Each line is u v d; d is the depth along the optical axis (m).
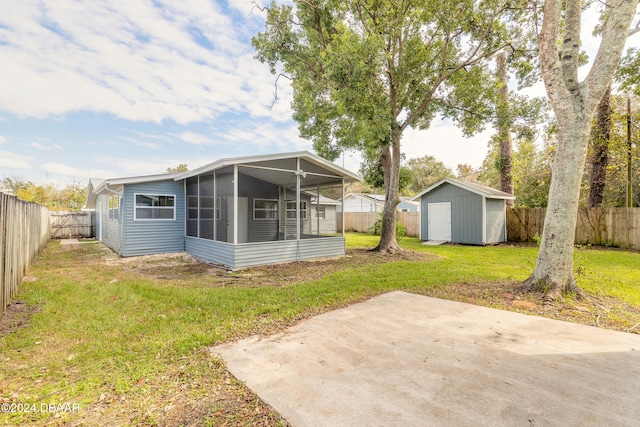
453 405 2.14
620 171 13.52
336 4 8.34
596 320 3.81
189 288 5.57
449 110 10.02
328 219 20.11
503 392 2.29
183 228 11.01
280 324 3.84
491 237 12.52
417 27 8.32
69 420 2.07
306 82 9.93
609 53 4.36
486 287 5.46
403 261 8.52
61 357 2.99
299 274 6.94
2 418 2.09
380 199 23.58
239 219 11.70
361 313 4.22
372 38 6.84
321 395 2.29
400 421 1.98
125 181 9.48
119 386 2.45
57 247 12.23
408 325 3.74
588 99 4.50
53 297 4.93
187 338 3.35
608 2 6.05
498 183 23.64
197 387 2.44
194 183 10.47
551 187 4.84
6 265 4.32
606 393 2.27
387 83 9.05
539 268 4.91
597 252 9.64
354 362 2.80
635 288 5.16
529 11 7.70
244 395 2.31
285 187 13.06
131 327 3.70
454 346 3.12
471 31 8.03
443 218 13.72
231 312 4.25
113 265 8.20
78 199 28.45
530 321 3.81
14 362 2.90
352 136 9.41
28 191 22.61
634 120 11.77
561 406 2.12
